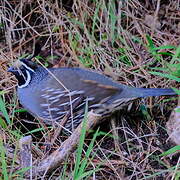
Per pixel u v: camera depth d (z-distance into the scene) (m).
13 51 11.67
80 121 9.83
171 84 10.48
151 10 12.12
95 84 9.69
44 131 9.81
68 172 8.82
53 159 8.53
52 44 11.86
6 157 8.91
